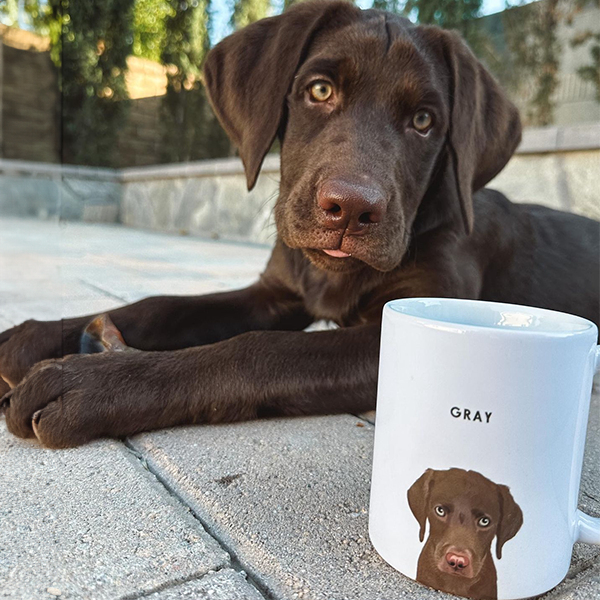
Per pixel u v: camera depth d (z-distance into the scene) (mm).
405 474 235
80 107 2453
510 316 269
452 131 560
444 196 597
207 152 2785
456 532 226
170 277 1221
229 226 2447
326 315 613
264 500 308
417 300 268
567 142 1512
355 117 513
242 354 444
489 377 216
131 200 3025
